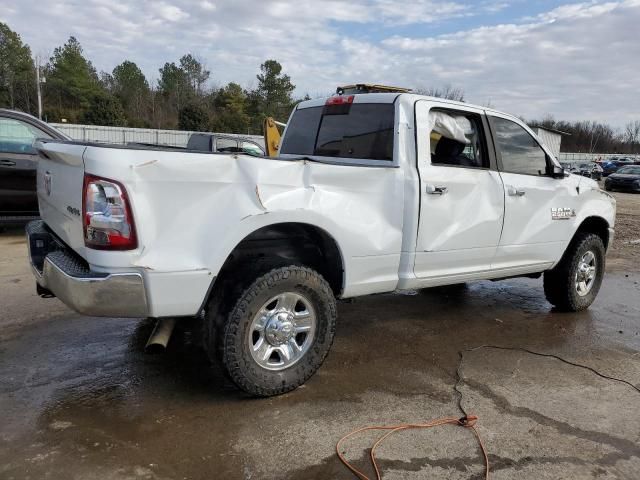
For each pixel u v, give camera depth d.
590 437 3.19
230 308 3.21
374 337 4.74
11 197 7.80
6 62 55.44
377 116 4.27
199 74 65.62
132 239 2.90
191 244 3.04
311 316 3.55
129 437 3.00
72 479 2.63
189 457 2.84
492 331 5.03
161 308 3.03
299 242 3.77
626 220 15.36
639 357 4.50
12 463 2.73
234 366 3.25
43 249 3.76
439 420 3.31
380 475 2.75
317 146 4.87
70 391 3.51
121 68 62.81
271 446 2.97
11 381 3.62
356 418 3.30
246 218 3.16
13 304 5.15
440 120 4.30
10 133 7.80
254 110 59.41
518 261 4.93
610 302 6.26
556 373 4.10
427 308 5.69
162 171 2.93
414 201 3.95
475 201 4.39
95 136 32.19
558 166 5.09
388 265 3.92
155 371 3.83
